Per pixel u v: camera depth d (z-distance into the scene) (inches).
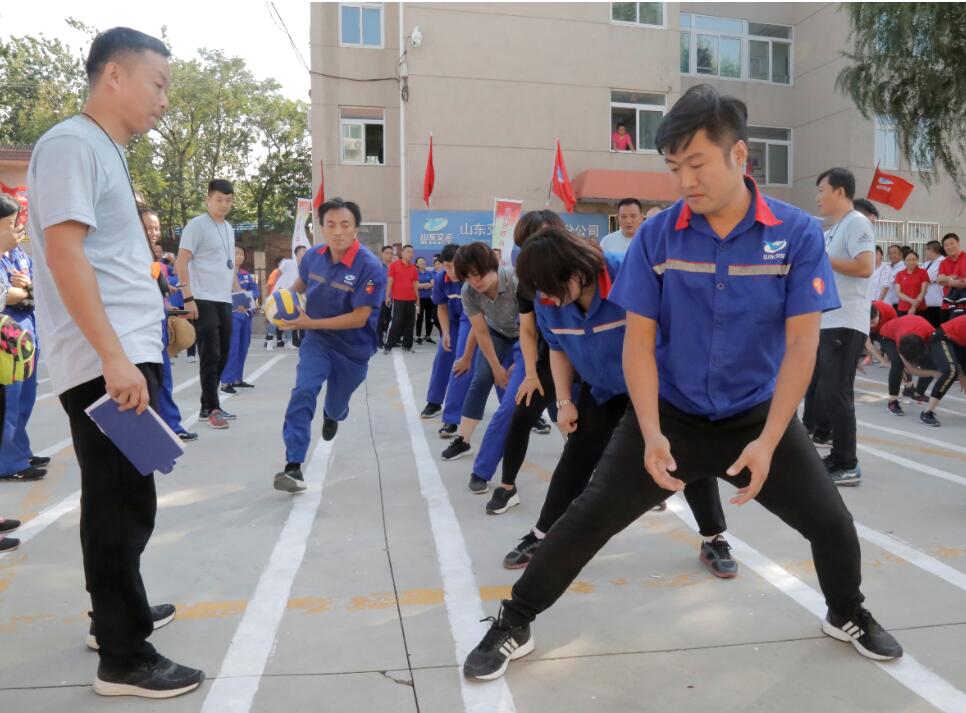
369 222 670.5
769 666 94.0
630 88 667.4
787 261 79.3
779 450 84.6
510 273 178.5
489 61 637.9
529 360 142.6
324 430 182.1
